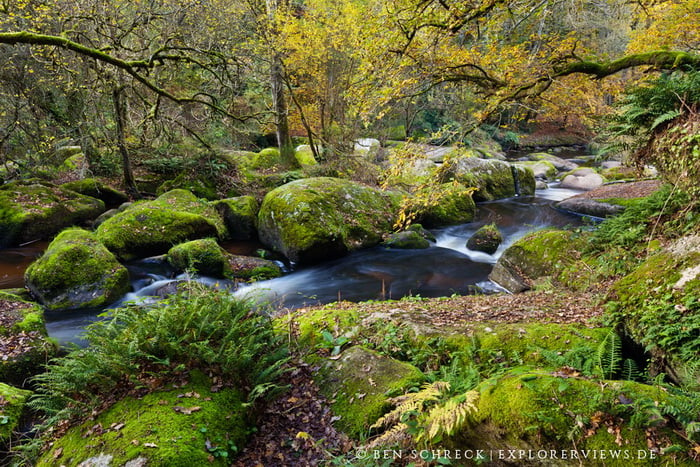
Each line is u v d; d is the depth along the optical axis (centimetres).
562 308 481
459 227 1316
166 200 1202
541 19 768
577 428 222
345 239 1056
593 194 1391
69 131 1262
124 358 330
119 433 285
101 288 787
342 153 1669
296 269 1003
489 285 823
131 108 1360
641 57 641
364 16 691
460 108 2045
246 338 383
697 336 305
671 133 570
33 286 771
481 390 270
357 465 274
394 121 2245
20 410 415
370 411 323
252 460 301
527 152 2989
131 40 1234
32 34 659
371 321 464
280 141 1759
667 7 904
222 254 948
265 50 1497
